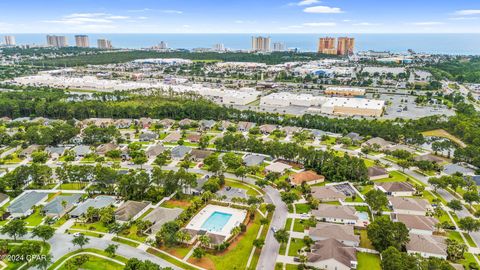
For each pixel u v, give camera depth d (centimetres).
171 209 16412
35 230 13862
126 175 18725
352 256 12938
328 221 16000
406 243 13688
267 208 16450
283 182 18988
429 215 16212
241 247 14012
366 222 15900
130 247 14000
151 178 19875
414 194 18588
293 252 13675
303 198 18312
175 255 13500
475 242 14300
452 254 13062
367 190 19025
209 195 17588
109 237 14712
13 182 19012
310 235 14600
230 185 19838
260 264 12938
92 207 16225
